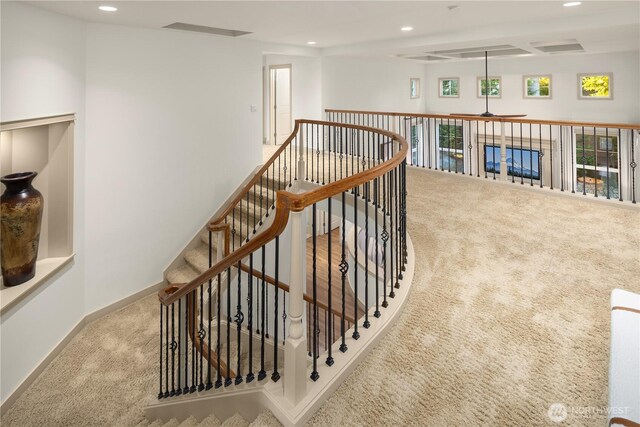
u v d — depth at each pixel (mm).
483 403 1700
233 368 3381
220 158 5598
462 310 2418
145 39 4484
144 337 3930
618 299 2012
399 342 2129
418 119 12031
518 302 2492
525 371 1882
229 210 4758
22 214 3086
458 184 5441
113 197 4320
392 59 9867
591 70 9258
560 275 2840
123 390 3180
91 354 3641
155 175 4754
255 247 1812
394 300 2453
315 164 7070
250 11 4039
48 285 3463
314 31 5457
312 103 8312
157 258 4887
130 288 4609
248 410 1899
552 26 4996
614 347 1601
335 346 2047
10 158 3389
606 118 9219
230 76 5617
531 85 10352
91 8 3430
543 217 4047
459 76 11586
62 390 3168
